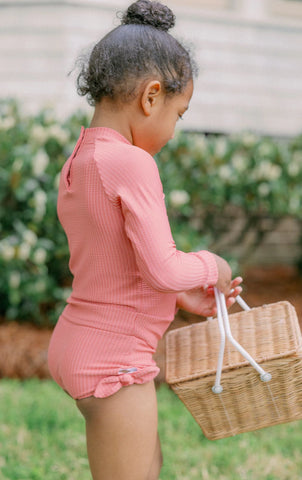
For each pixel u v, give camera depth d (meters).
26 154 4.28
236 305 5.16
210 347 1.74
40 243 4.38
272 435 3.14
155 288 1.40
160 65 1.46
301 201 5.25
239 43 6.21
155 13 1.50
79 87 1.59
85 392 1.47
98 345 1.47
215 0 6.29
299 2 6.55
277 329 1.73
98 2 5.68
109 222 1.43
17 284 4.25
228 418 1.64
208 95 6.15
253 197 5.21
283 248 6.98
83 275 1.53
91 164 1.45
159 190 1.43
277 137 6.46
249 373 1.56
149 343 1.51
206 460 2.87
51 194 4.39
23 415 3.31
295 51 6.41
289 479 2.69
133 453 1.49
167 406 3.45
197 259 1.47
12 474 2.63
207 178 5.01
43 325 4.50
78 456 2.91
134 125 1.51
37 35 5.67
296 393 1.60
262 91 6.34
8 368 3.89
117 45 1.46
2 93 5.75
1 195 4.39
